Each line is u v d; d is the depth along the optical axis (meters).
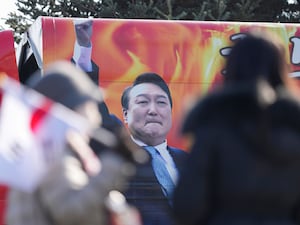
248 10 37.38
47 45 16.12
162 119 16.31
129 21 16.58
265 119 6.73
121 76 16.31
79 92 6.43
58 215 5.87
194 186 6.64
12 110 6.07
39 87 6.46
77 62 16.20
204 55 16.67
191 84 16.55
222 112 6.84
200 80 16.58
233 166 6.68
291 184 6.74
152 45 16.52
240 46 7.12
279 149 6.67
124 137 6.38
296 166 6.77
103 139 6.27
